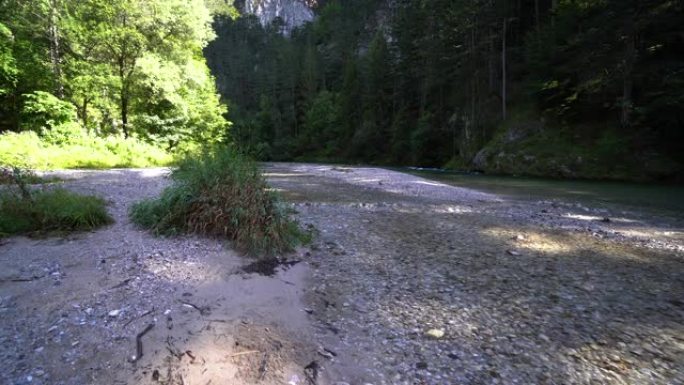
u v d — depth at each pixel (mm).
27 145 17578
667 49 22031
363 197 12781
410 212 10039
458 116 36656
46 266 4773
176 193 6609
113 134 24141
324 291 4707
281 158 62969
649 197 14148
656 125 21406
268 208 6312
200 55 29578
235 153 7336
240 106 84688
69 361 2961
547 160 24203
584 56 23188
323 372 3053
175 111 25547
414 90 46812
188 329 3504
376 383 2939
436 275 5355
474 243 7047
